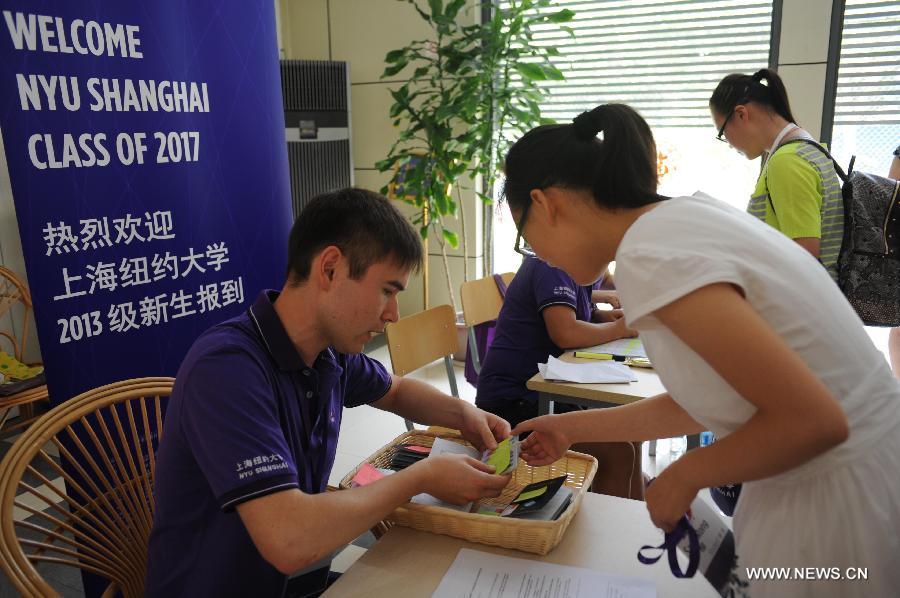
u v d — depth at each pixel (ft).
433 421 4.74
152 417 6.24
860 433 2.63
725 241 2.50
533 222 3.25
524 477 4.32
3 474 3.86
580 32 12.97
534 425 4.02
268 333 3.65
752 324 2.27
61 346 5.82
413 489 3.53
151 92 6.22
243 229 7.27
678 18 12.17
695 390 2.72
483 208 14.58
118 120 6.00
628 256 2.57
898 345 10.58
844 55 11.06
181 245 6.64
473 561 3.45
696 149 12.60
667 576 3.32
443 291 15.14
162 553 3.67
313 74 13.60
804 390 2.20
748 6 11.62
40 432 4.14
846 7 10.89
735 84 8.00
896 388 2.81
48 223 5.63
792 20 11.17
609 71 12.94
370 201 3.59
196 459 3.34
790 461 2.25
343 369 4.38
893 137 11.09
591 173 3.01
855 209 7.47
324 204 3.60
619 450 6.72
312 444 3.91
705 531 2.71
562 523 3.48
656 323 2.54
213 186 6.90
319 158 13.91
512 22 11.87
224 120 6.94
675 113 12.61
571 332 7.44
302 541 3.13
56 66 5.54
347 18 14.52
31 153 5.47
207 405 3.32
